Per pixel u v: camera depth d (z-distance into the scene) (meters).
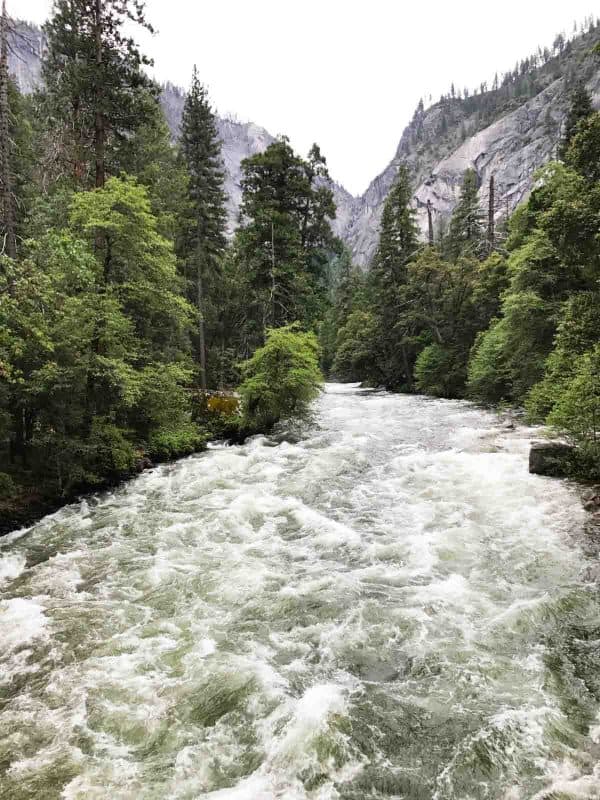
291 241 24.08
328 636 5.49
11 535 9.02
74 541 8.69
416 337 37.03
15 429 10.46
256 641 5.47
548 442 11.47
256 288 24.72
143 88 16.62
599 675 4.63
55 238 9.65
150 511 10.17
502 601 6.02
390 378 41.41
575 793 3.38
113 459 12.27
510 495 9.70
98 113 15.01
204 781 3.67
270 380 18.55
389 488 10.92
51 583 7.07
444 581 6.61
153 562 7.66
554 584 6.33
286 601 6.30
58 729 4.23
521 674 4.69
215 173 27.00
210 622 5.89
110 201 12.15
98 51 14.86
